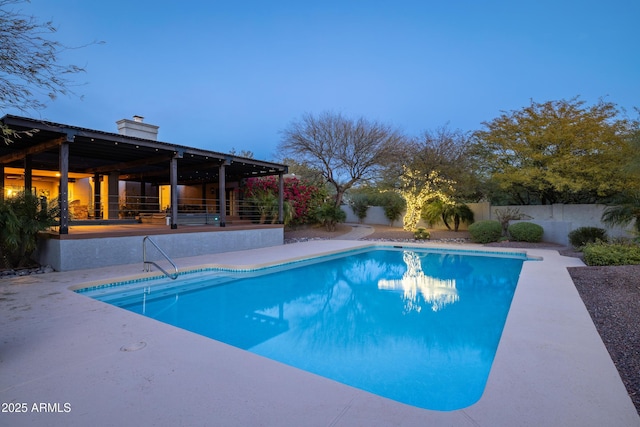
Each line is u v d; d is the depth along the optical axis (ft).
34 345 12.32
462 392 11.44
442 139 66.80
